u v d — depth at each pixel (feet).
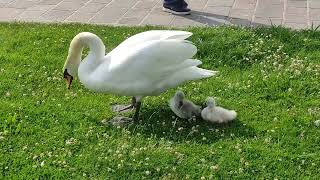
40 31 18.74
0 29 18.99
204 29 18.33
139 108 13.65
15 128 13.33
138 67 12.91
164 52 12.94
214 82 15.30
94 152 12.46
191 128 13.33
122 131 13.10
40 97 14.69
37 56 16.98
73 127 13.43
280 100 14.39
